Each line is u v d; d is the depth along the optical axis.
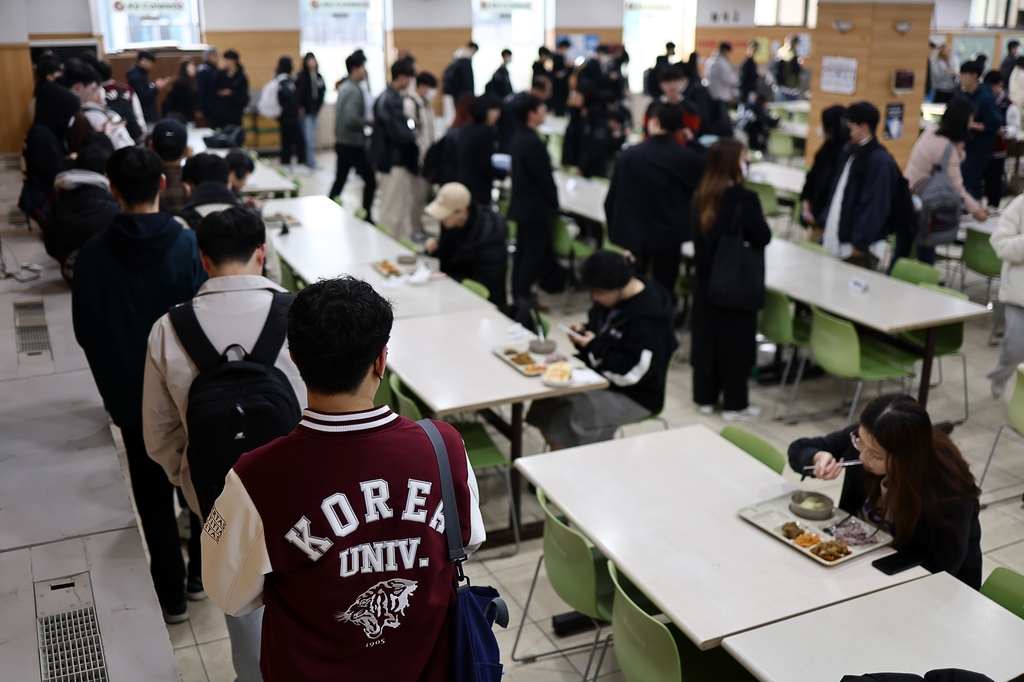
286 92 11.41
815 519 2.64
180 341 2.17
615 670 3.09
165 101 10.88
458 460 1.41
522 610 3.42
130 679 1.80
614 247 6.36
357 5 13.87
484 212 5.21
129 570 2.15
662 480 2.90
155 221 2.65
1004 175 9.28
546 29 15.63
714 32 17.09
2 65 7.27
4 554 2.20
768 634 2.13
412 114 8.04
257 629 2.24
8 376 3.21
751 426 4.87
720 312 4.77
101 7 11.97
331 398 1.33
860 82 7.93
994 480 4.28
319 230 5.91
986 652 2.06
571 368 3.69
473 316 4.43
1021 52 14.08
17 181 6.44
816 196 6.15
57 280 4.27
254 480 1.31
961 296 4.72
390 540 1.32
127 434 2.81
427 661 1.40
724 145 4.51
